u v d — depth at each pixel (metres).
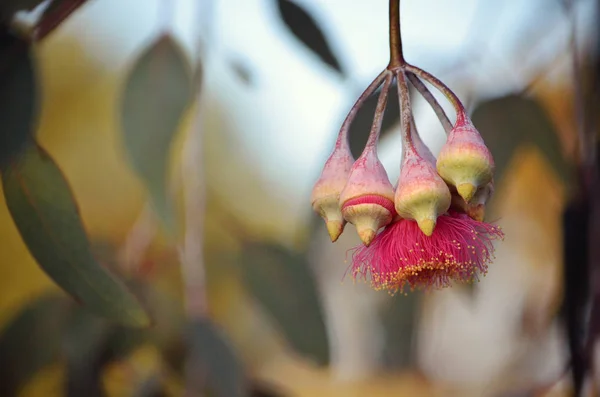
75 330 0.61
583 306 0.56
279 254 0.63
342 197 0.42
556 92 0.64
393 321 0.68
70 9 0.48
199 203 0.59
